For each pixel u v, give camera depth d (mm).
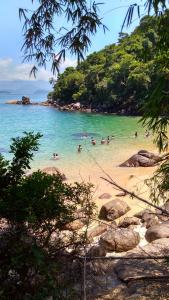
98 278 7215
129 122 53031
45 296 4242
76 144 33281
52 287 4406
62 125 51250
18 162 5012
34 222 4398
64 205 4824
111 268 7812
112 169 23016
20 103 114500
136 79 61062
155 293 6387
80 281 5195
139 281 6961
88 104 81875
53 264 4559
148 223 11828
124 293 6621
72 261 5238
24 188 4637
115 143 33219
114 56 75812
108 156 27328
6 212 4449
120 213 13594
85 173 22125
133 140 34594
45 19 4910
